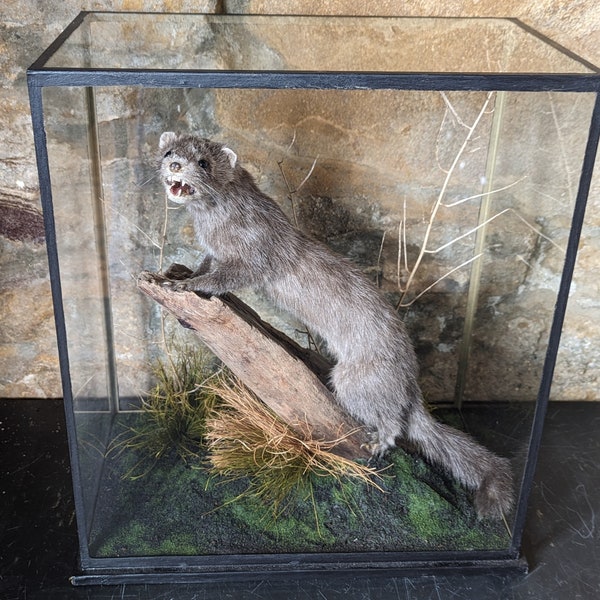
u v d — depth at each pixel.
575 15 0.77
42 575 0.73
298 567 0.72
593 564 0.76
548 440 0.93
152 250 0.83
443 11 0.77
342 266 0.75
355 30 0.68
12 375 0.96
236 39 0.66
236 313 0.70
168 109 0.73
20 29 0.76
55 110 0.59
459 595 0.72
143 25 0.66
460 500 0.77
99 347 0.81
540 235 0.72
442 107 0.74
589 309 0.92
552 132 0.67
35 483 0.84
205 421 0.82
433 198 0.82
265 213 0.72
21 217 0.85
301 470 0.77
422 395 0.88
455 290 0.88
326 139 0.77
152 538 0.73
